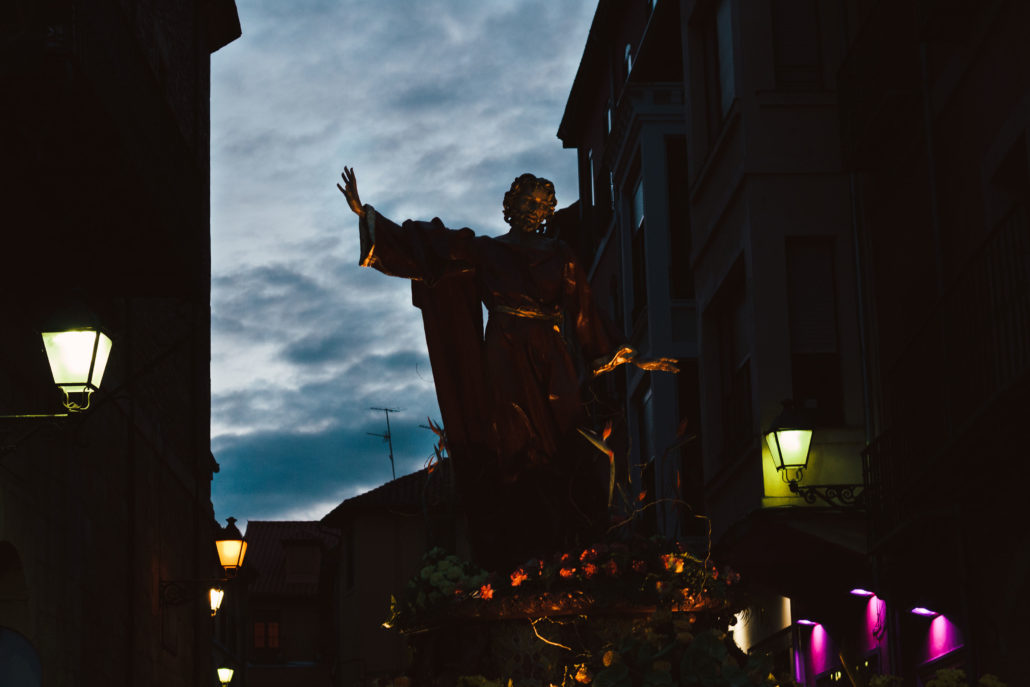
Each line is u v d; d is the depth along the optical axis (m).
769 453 16.28
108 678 15.80
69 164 11.90
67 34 10.73
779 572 17.89
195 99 23.64
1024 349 10.62
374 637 48.75
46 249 12.91
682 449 22.94
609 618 5.85
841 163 16.45
